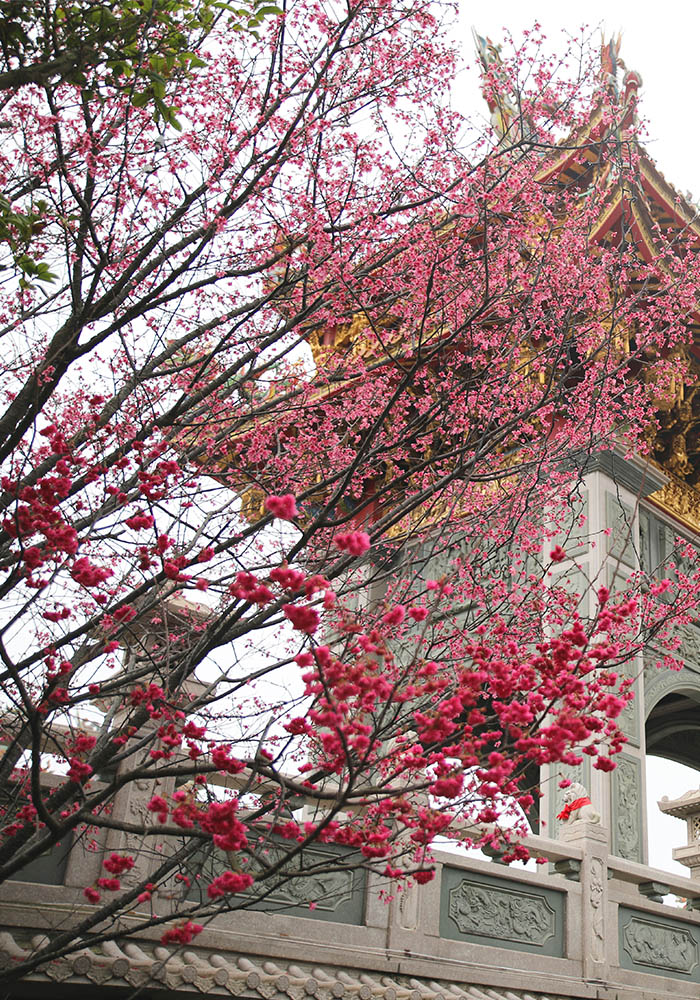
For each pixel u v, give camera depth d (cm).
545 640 989
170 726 585
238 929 934
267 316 991
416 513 1769
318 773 622
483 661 611
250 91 879
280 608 690
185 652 720
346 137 914
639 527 1939
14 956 748
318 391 1188
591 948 1260
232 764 568
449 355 1140
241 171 851
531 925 1225
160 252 878
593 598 1697
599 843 1340
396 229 946
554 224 1160
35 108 815
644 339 1445
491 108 1255
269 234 922
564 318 1093
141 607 818
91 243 857
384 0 884
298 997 895
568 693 565
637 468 1880
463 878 1168
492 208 1023
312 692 548
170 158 838
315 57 879
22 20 747
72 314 771
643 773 1716
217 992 842
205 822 502
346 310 934
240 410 1041
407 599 754
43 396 744
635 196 1681
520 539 1243
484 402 1045
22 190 795
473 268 1051
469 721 573
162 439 864
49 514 575
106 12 737
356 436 1169
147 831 555
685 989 1380
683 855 1723
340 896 1035
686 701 2331
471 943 1135
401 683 534
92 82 756
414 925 1082
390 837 633
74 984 780
